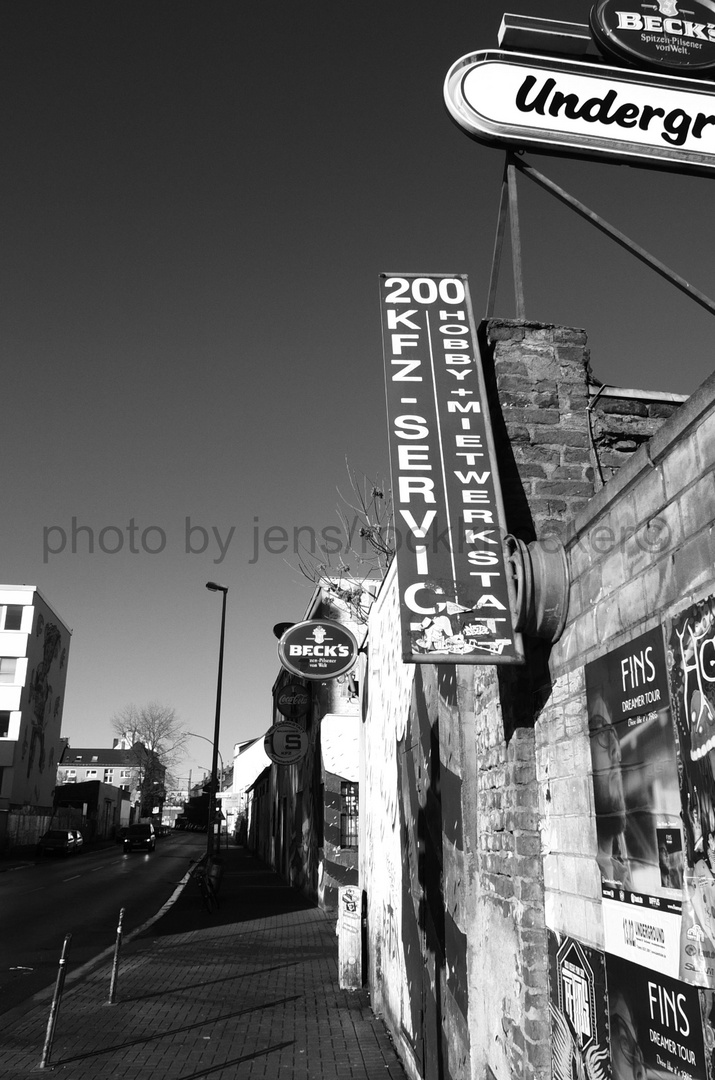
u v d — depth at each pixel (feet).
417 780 22.90
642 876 9.53
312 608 65.98
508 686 14.46
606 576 11.07
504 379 16.74
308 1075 22.25
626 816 9.99
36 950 42.09
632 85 17.40
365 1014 29.14
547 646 13.32
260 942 45.57
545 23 17.43
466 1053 16.55
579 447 16.55
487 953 15.67
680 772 8.68
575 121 17.19
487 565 13.69
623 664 10.27
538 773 13.48
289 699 76.33
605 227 15.88
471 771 17.21
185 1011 29.43
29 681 164.55
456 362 15.55
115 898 68.44
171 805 386.11
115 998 31.17
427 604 13.43
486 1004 15.72
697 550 8.66
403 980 24.23
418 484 14.38
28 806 155.12
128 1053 24.13
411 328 15.87
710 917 7.98
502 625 13.24
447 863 18.90
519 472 16.19
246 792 187.52
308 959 40.16
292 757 69.05
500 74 17.25
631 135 17.22
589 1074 10.97
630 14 17.52
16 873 95.76
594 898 10.98
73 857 135.85
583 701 11.67
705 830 8.12
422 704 22.33
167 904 65.00
